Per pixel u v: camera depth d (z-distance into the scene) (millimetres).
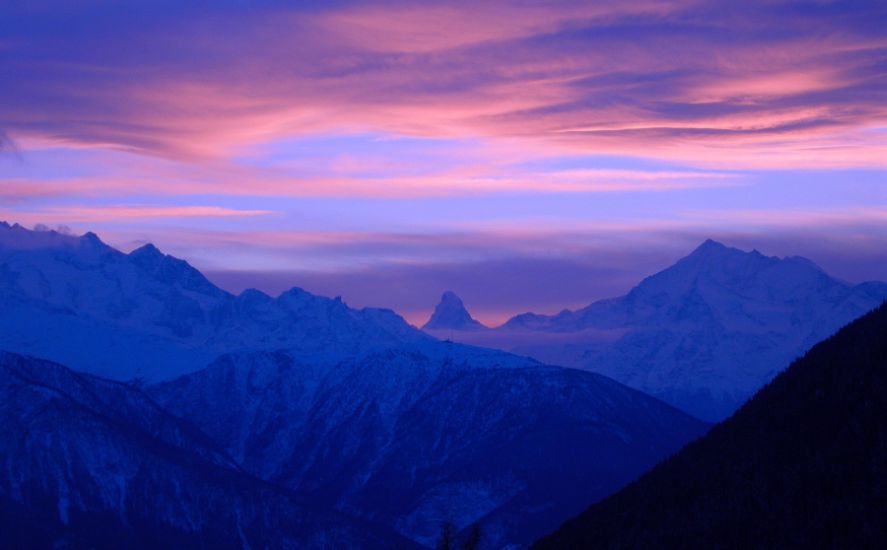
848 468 115312
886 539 103250
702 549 115438
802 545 108062
